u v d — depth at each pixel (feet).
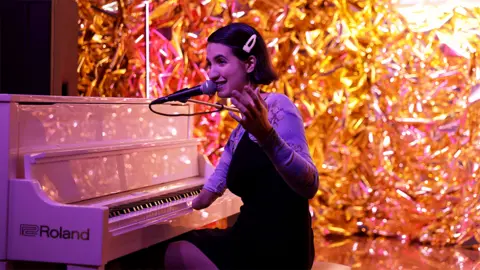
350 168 17.74
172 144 12.16
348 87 17.60
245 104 7.54
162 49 18.58
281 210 8.77
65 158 9.23
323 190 18.01
